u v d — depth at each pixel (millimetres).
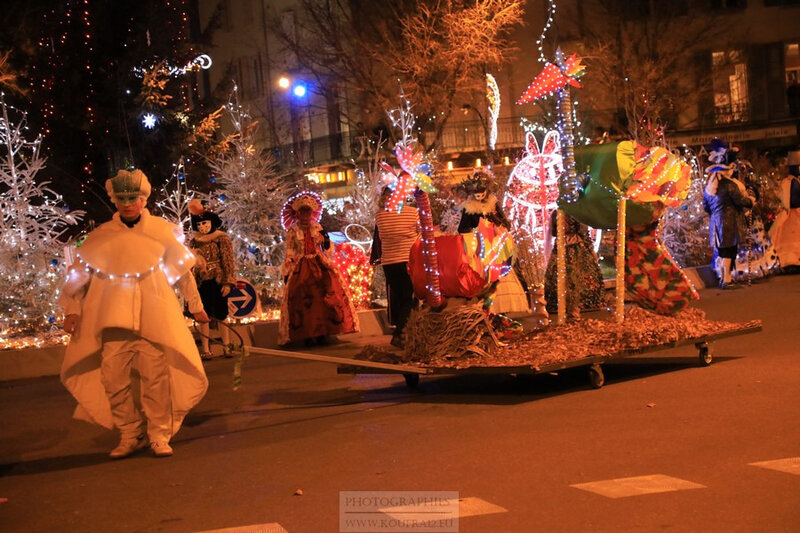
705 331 9352
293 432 7840
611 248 20828
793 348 9930
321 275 13195
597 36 33969
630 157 9414
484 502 5430
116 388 7273
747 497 5180
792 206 18422
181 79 20656
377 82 29125
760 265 17734
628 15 33906
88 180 19547
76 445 7988
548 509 5219
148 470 6895
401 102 25703
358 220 17875
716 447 6273
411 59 26250
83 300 7332
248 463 6863
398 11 28500
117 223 7445
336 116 32312
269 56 35688
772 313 12891
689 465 5898
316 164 34781
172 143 19750
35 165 15148
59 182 19141
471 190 11430
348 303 13367
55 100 19016
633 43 33781
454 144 33812
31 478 6914
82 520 5734
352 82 29969
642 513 5031
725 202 16703
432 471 6223
